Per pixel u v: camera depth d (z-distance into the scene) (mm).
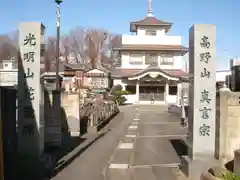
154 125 24047
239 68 12883
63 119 17703
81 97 32562
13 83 26000
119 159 12742
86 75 51344
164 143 16234
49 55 66062
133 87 48656
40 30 10406
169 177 10227
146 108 41156
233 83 13008
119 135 19188
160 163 12039
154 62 50188
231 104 10625
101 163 12070
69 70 49438
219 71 38500
